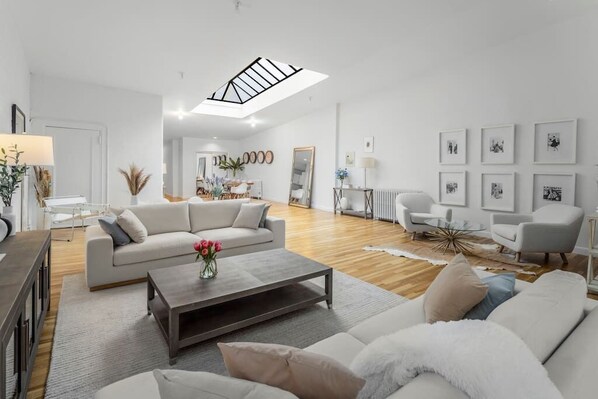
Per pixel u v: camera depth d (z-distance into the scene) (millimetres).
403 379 811
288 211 8477
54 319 2367
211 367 1851
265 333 2234
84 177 5809
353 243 4941
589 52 4164
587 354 844
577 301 1094
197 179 12250
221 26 3955
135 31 3980
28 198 4941
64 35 4047
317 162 8906
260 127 10578
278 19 3871
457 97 5664
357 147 7719
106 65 4984
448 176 5875
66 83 5562
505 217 4441
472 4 3812
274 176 10641
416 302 1803
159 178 6527
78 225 5730
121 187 6148
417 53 5234
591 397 758
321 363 791
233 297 2086
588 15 4133
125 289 2953
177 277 2361
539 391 671
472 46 5074
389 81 6594
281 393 661
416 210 5684
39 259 1838
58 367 1812
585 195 4277
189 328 2031
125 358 1914
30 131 5273
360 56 5031
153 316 2418
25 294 1400
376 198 7168
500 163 5105
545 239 3748
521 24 4402
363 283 3211
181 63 4965
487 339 771
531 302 1029
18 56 4027
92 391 1634
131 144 6227
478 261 3969
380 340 973
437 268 3711
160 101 6504
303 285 2787
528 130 4777
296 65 5277
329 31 4223
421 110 6285
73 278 3209
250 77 7840
